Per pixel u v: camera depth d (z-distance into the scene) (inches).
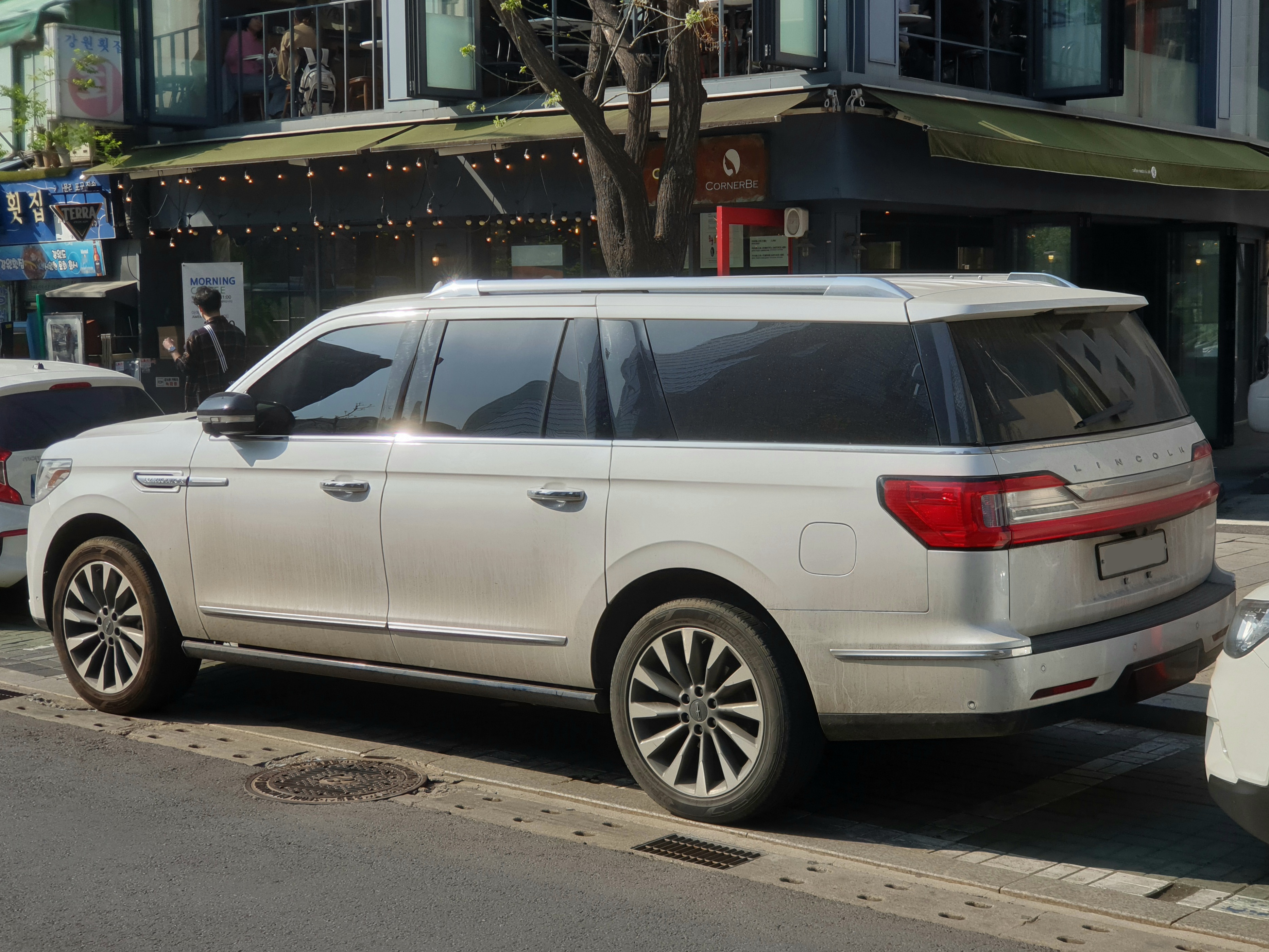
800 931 168.1
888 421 191.6
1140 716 259.4
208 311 544.1
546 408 220.4
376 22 661.9
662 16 470.6
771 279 208.7
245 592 251.4
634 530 207.8
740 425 202.8
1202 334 725.3
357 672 240.7
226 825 207.6
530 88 614.2
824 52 519.8
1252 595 174.4
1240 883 185.0
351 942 163.6
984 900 180.2
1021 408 192.4
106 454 270.2
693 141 402.3
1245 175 640.4
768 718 199.3
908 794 224.2
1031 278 226.5
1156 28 699.4
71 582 276.8
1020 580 185.5
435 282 657.0
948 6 585.3
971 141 495.8
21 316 799.7
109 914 172.2
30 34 700.0
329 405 244.8
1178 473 210.4
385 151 590.9
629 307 216.7
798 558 194.5
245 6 723.4
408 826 207.9
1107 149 581.9
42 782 229.1
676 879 186.1
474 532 223.1
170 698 273.4
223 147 690.8
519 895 179.6
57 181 753.6
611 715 216.8
